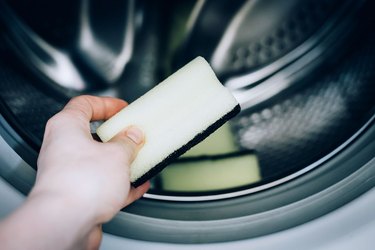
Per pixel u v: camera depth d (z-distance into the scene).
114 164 0.39
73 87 0.74
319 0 0.73
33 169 0.52
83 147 0.39
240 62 0.79
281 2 0.75
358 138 0.53
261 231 0.50
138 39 0.77
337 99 0.66
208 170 0.69
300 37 0.76
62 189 0.36
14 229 0.32
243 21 0.77
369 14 0.68
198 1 0.75
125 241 0.50
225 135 0.74
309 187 0.52
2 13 0.64
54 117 0.42
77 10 0.71
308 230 0.48
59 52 0.73
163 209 0.56
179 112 0.48
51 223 0.33
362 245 0.46
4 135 0.51
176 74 0.50
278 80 0.78
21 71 0.65
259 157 0.69
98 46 0.75
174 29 0.77
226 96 0.48
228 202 0.57
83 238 0.38
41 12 0.68
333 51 0.73
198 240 0.51
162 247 0.50
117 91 0.77
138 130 0.46
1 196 0.47
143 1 0.74
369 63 0.63
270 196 0.55
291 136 0.68
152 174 0.48
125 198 0.41
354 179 0.49
